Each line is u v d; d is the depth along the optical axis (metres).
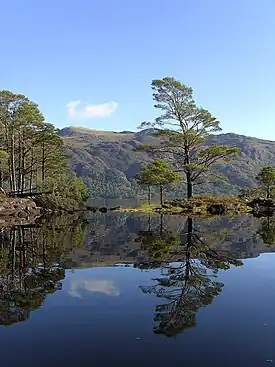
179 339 6.77
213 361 5.95
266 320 7.64
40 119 44.88
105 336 6.91
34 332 7.12
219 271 12.10
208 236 21.16
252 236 21.03
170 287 10.12
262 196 51.50
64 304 8.72
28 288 10.09
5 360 6.05
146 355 6.17
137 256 14.88
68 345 6.57
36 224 28.58
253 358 6.04
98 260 14.02
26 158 51.81
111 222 31.19
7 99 42.34
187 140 44.41
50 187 45.28
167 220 32.56
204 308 8.41
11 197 38.44
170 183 48.75
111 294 9.50
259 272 11.93
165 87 43.53
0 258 14.48
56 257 14.70
